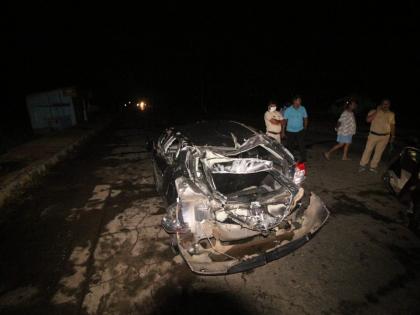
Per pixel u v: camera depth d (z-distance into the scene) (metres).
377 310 2.35
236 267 2.57
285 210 2.79
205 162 3.02
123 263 3.07
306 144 8.61
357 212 4.02
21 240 3.62
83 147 9.61
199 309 2.42
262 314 2.36
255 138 3.43
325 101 20.23
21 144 9.80
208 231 2.63
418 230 3.39
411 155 4.15
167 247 3.34
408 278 2.70
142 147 9.32
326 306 2.41
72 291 2.68
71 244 3.48
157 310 2.43
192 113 26.00
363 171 5.76
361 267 2.87
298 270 2.86
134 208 4.43
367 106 14.92
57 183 5.77
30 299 2.61
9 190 5.02
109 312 2.42
